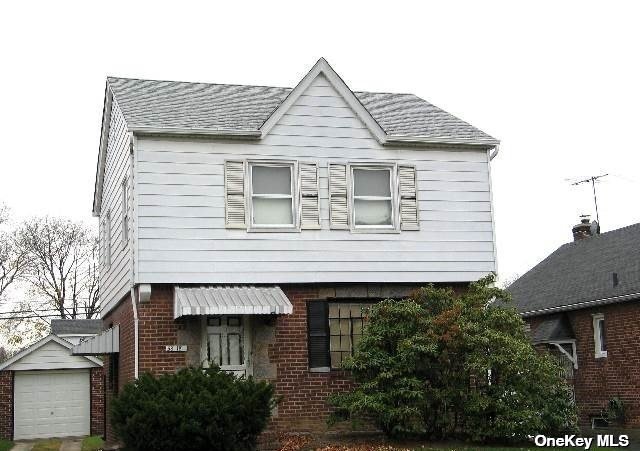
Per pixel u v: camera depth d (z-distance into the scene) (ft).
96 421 104.88
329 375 60.39
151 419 46.09
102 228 81.87
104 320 80.74
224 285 58.95
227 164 60.39
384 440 56.03
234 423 47.11
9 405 102.68
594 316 84.74
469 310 57.26
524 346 55.72
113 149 71.10
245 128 60.70
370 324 57.82
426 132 65.98
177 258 58.18
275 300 56.59
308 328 60.70
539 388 57.41
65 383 105.91
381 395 54.19
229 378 49.78
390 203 64.23
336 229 62.13
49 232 191.62
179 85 72.74
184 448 46.44
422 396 53.93
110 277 73.00
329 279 61.26
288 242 60.85
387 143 64.08
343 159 63.16
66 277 193.06
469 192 65.98
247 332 59.31
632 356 78.43
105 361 80.79
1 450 78.69
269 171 61.87
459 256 64.75
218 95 70.44
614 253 92.27
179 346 57.47
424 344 55.01
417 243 63.87
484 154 67.00
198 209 59.21
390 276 62.75
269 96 71.56
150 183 58.44
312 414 59.41
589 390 84.89
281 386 59.21
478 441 55.52
